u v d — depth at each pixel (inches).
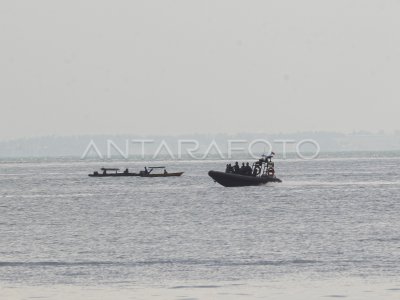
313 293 6589.6
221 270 7504.9
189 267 7657.5
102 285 6943.9
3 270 7583.7
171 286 6879.9
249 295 6550.2
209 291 6692.9
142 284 6963.6
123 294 6624.0
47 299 6476.4
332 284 6879.9
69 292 6702.8
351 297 6451.8
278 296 6510.8
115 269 7598.4
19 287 6899.6
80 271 7514.8
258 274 7313.0
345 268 7514.8
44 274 7396.7
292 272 7381.9
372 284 6860.2
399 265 7613.2
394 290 6643.7
